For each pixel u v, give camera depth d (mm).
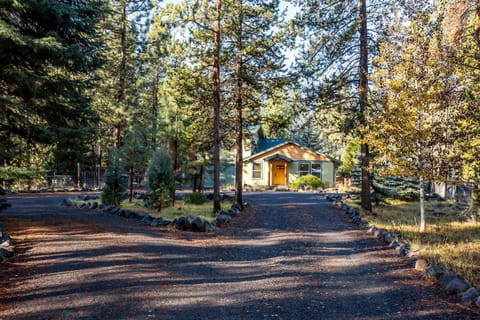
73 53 9383
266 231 11633
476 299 5152
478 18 9430
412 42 10430
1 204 10359
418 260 7074
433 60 9773
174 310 4840
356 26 14539
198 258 7852
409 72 10141
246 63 16516
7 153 9531
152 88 29969
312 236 10773
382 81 10812
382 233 10164
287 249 9008
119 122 21422
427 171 10094
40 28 10023
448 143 9875
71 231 9422
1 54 9203
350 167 27062
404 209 16469
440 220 13281
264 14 15539
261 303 5219
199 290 5703
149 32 24062
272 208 17359
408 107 10305
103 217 12555
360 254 8477
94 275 6105
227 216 13523
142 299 5180
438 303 5215
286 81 15969
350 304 5227
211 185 36125
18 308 4691
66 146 11766
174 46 14633
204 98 15930
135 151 17531
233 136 19109
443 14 10141
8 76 9367
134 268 6648
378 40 13852
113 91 23625
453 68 9695
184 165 18781
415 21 10562
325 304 5219
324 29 15148
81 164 32969
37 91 9758
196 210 15461
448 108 9969
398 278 6500
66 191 27391
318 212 15914
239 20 15680
